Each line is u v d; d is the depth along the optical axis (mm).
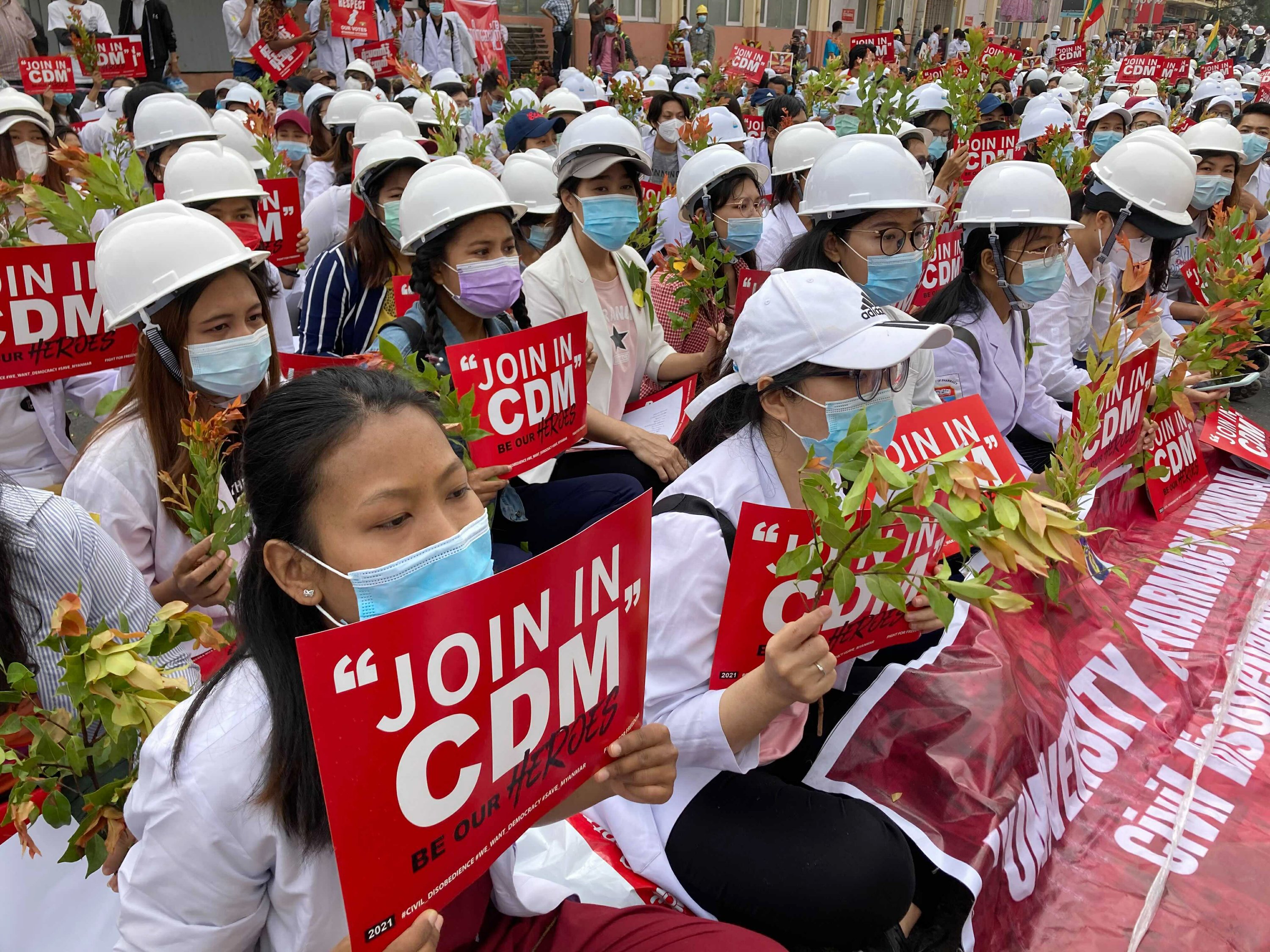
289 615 1482
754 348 2244
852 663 2752
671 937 1899
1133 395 3746
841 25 30250
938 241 5645
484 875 1815
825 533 1780
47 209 3502
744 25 28266
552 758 1573
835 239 3783
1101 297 4336
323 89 8297
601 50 19578
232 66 17125
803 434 2256
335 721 1244
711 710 2074
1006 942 2344
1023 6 43000
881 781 2439
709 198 4688
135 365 2611
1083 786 2896
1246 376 5668
